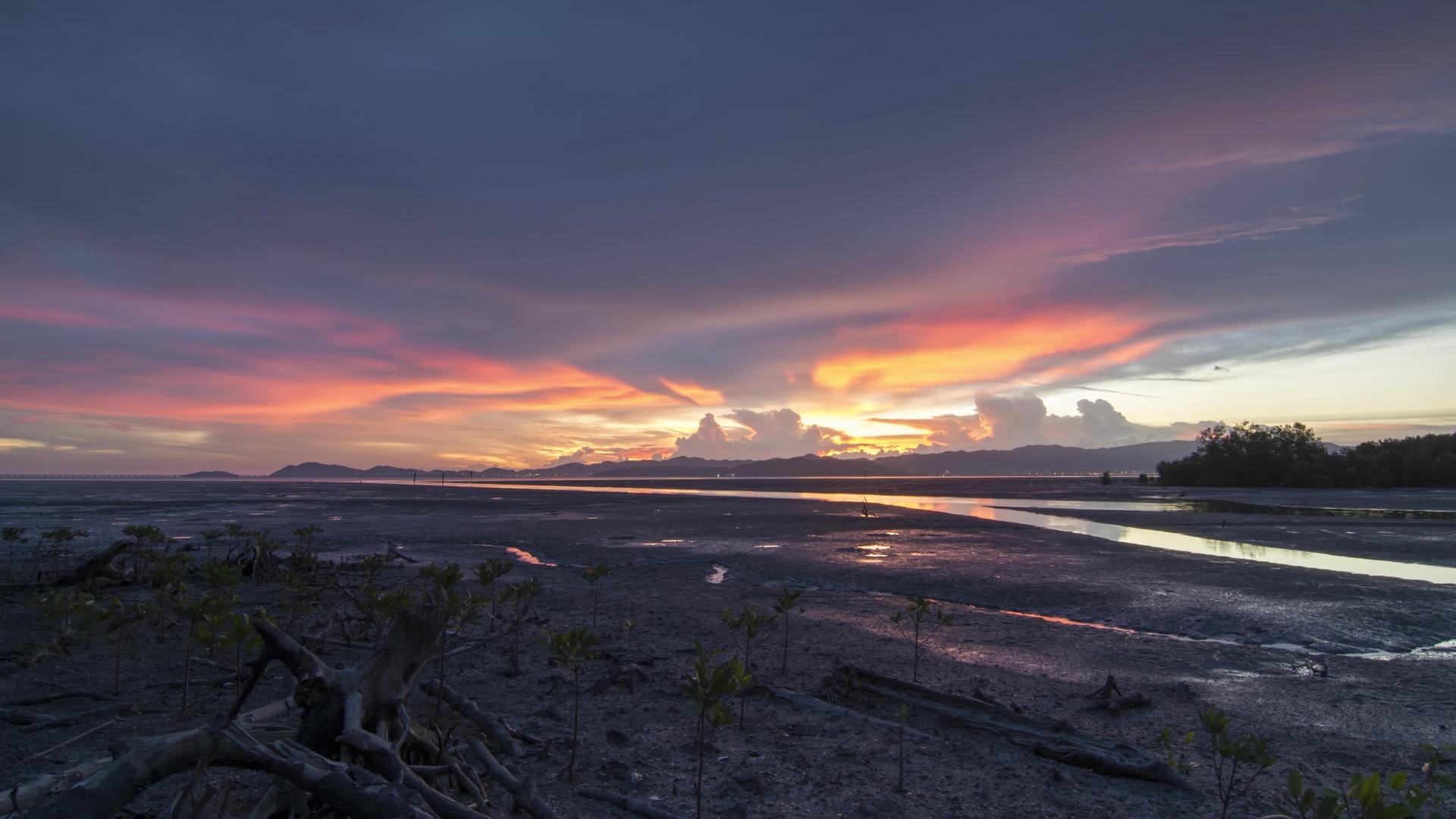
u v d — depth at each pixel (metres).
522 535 32.88
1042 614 14.78
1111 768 6.29
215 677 8.58
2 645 10.27
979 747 7.00
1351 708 8.52
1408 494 68.50
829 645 11.35
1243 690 9.28
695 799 5.59
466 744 5.87
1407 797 3.69
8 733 6.49
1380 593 16.89
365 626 11.04
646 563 23.05
